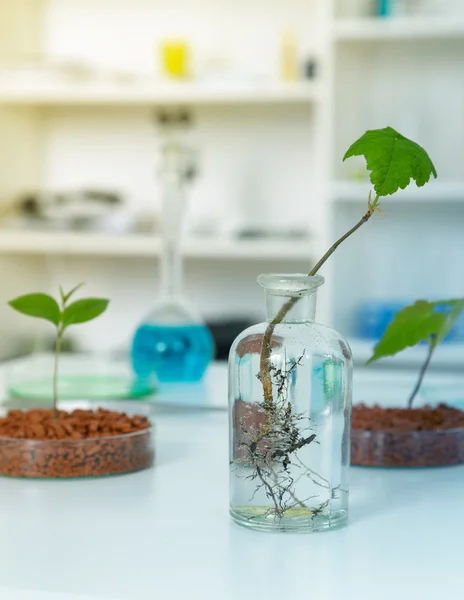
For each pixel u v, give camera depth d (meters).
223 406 1.50
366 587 0.75
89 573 0.78
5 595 0.75
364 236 3.33
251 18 3.42
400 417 1.22
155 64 3.48
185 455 1.23
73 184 3.56
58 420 1.17
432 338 1.28
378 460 1.16
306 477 0.90
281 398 0.90
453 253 3.30
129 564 0.81
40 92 3.26
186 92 3.18
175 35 3.47
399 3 3.14
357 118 3.24
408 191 3.01
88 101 3.29
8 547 0.85
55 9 3.54
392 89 3.25
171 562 0.81
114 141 3.53
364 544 0.86
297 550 0.85
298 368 0.90
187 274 3.54
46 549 0.85
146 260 3.57
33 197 3.32
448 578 0.78
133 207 3.52
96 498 1.02
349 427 0.93
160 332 1.75
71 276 3.61
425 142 3.24
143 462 1.15
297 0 3.39
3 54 3.32
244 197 3.46
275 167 3.43
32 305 1.15
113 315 3.60
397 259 3.33
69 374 1.67
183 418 1.48
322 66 3.00
